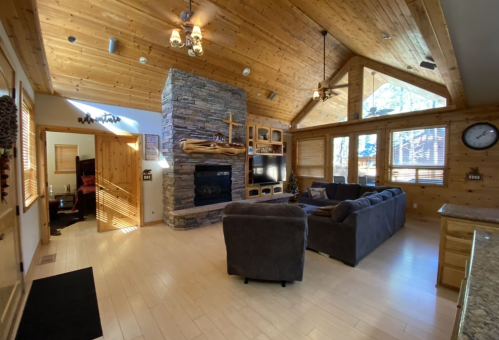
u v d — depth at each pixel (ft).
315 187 20.47
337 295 7.46
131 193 15.07
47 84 10.59
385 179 19.33
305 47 16.88
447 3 5.47
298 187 26.37
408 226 15.25
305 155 25.79
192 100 15.17
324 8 12.91
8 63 6.85
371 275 8.76
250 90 19.10
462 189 15.74
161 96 15.38
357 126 21.02
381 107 19.54
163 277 8.60
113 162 14.39
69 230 14.32
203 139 15.83
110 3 10.02
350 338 5.64
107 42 11.30
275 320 6.28
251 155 19.66
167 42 12.45
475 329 1.65
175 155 14.53
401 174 18.60
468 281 2.42
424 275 8.77
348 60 20.71
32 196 10.70
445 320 6.26
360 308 6.80
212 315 6.49
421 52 13.43
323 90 15.25
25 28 6.42
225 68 15.94
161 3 10.61
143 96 14.69
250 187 19.49
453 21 6.12
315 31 15.83
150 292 7.63
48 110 12.00
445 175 16.43
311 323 6.16
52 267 9.40
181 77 14.56
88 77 12.31
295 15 13.98
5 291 5.90
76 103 12.78
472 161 15.31
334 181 22.30
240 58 15.58
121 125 14.26
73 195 19.79
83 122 13.00
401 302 7.09
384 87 19.33
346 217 9.71
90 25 10.44
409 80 17.61
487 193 14.83
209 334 5.78
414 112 17.19
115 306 6.91
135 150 15.10
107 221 14.23
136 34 11.54
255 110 21.83
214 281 8.32
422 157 17.53
